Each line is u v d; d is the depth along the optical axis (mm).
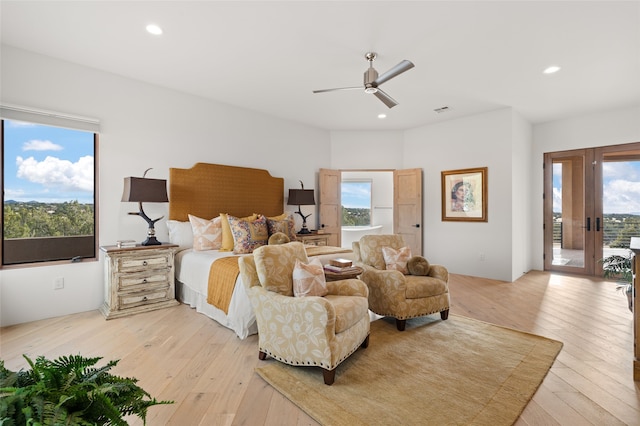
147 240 3654
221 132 4664
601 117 5172
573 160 5516
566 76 3764
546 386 1998
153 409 1771
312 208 6016
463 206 5473
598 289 4445
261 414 1740
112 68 3535
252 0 2373
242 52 3172
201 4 2426
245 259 2518
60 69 3322
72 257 3598
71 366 997
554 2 2396
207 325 3057
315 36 2875
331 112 5172
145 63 3418
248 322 2725
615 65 3469
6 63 3037
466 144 5422
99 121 3551
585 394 1908
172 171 4113
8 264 3156
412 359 2369
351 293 2553
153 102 3982
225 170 4633
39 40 2959
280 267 2416
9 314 3027
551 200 5738
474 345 2613
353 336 2244
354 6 2443
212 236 3969
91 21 2654
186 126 4285
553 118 5523
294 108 4965
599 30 2777
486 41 2963
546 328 2992
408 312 2961
